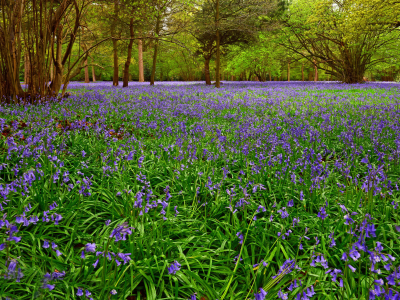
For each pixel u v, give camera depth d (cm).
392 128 680
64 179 367
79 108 995
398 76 6303
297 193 402
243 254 275
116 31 2844
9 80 1171
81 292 204
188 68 7219
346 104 1188
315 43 4059
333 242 262
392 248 284
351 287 236
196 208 370
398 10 2294
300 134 619
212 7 2909
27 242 279
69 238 297
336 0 3222
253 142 542
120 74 7956
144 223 313
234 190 378
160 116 850
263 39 4216
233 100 1353
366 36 3456
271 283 233
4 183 379
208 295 234
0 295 205
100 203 352
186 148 518
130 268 248
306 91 2141
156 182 436
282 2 3778
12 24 1152
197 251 283
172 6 2419
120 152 448
